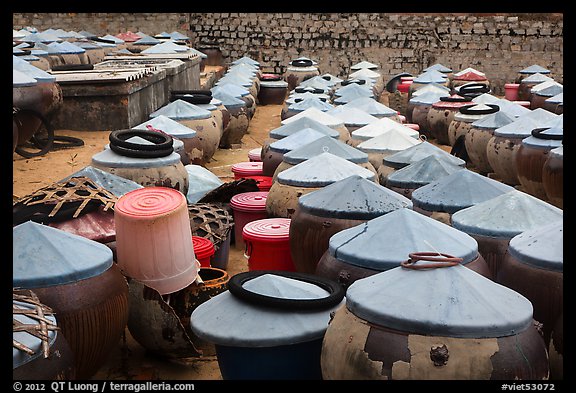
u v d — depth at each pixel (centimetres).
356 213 608
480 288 399
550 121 1074
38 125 1134
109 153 802
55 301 444
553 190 949
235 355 450
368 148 1042
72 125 1321
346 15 3338
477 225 575
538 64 3278
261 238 690
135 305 529
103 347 470
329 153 786
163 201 542
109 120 1318
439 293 390
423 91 1977
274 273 507
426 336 377
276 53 3384
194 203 871
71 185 597
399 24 3328
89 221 564
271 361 446
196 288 558
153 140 845
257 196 872
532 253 494
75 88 1305
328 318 456
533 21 3250
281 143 984
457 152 1449
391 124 1186
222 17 3366
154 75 1510
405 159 885
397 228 509
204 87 2278
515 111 1647
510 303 397
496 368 371
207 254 665
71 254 463
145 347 552
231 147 1608
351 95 1889
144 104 1441
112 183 648
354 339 393
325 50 3369
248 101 1891
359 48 3359
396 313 384
